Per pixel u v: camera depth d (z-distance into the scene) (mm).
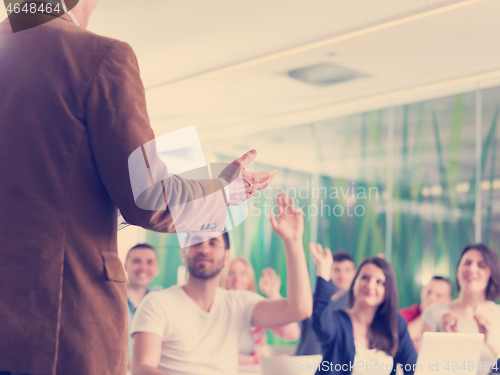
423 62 4133
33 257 689
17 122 735
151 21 3551
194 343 1828
